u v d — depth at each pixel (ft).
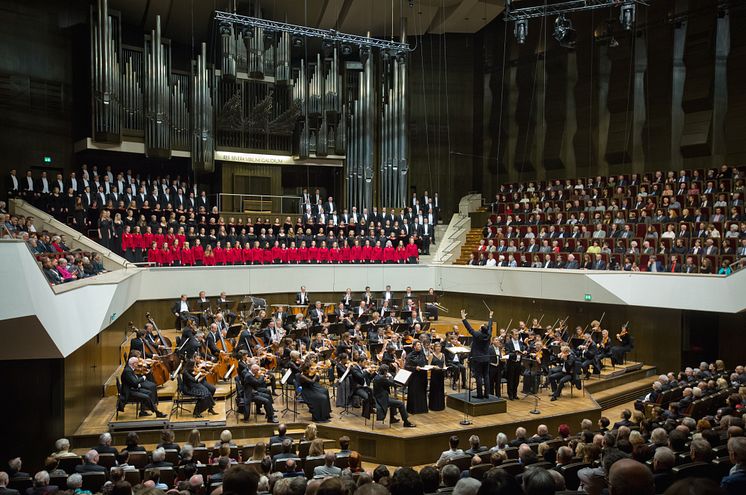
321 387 46.91
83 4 82.23
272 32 88.07
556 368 55.93
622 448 27.66
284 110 92.94
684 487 6.73
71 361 40.14
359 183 98.32
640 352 67.05
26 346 34.09
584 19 92.22
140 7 86.12
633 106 87.30
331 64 94.79
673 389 47.60
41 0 78.59
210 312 64.13
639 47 86.53
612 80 89.04
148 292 68.33
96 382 47.83
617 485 7.84
